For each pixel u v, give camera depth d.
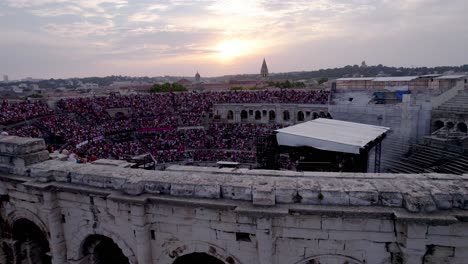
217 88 149.50
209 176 13.42
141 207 12.81
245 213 11.20
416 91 55.81
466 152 27.11
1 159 16.91
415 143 35.62
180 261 14.66
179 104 81.81
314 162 24.19
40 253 18.36
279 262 12.13
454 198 10.62
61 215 15.43
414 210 10.38
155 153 52.03
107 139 58.62
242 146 57.75
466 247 10.56
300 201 11.58
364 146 21.58
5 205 17.22
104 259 16.53
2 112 54.69
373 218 11.05
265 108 76.00
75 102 70.94
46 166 15.84
